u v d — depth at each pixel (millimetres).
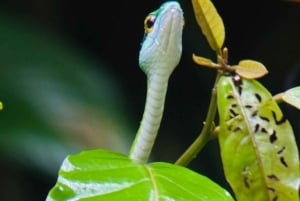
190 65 1495
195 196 699
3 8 1436
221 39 731
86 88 1062
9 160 1079
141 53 776
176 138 1500
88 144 1023
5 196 1373
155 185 700
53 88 1046
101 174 700
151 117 775
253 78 729
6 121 1010
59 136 1017
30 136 1007
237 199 734
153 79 774
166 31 771
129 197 693
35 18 1475
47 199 688
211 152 1424
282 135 734
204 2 727
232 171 733
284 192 733
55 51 1079
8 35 1073
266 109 733
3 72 1037
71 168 700
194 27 1416
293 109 1228
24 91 1031
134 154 775
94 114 1044
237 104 732
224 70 733
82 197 690
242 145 733
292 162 734
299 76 1416
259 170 733
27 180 1399
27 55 1062
